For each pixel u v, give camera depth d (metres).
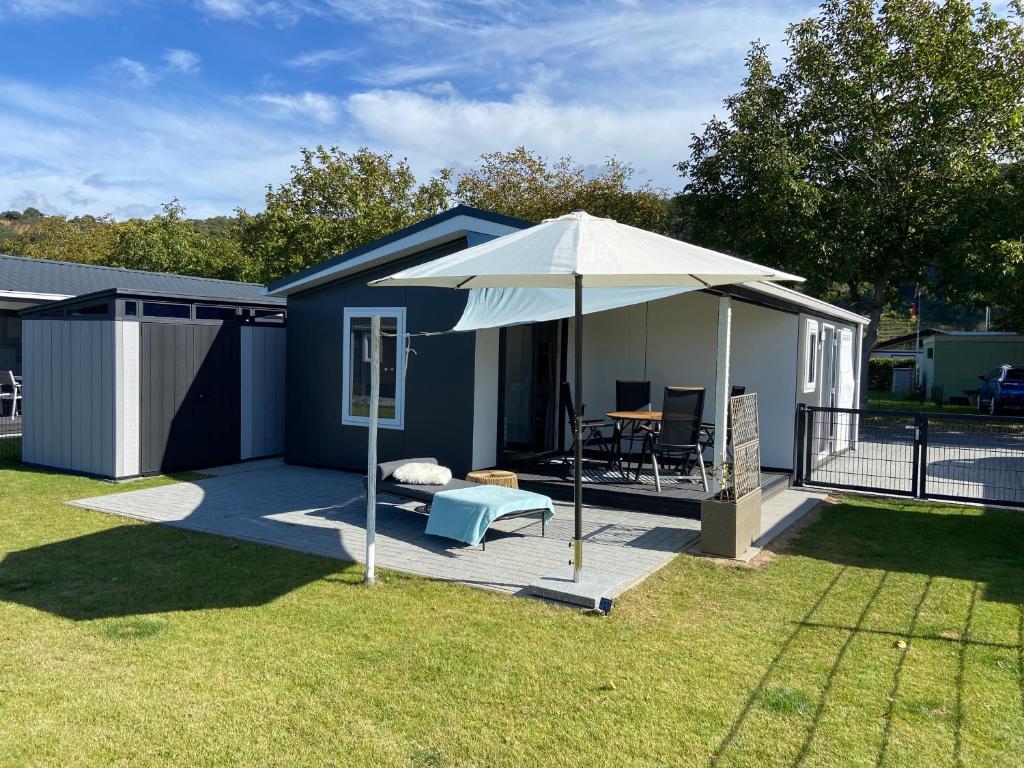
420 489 7.56
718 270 4.95
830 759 3.33
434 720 3.64
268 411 11.95
